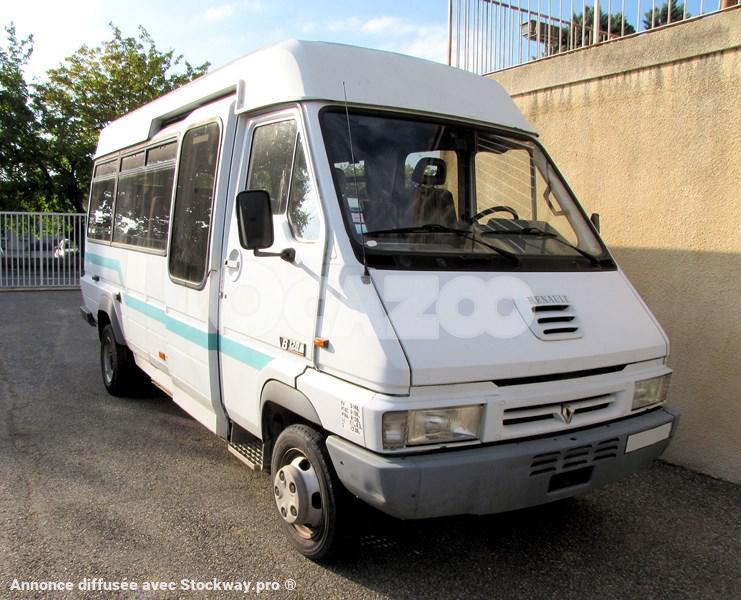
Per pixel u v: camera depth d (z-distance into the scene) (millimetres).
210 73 4754
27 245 15320
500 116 4277
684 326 5008
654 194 5184
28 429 5594
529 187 4195
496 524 4090
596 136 5637
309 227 3398
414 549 3742
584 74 5680
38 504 4160
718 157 4738
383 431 2779
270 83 3812
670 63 5020
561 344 3223
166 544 3701
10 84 23438
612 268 3990
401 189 3574
